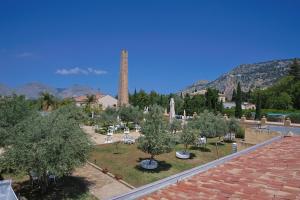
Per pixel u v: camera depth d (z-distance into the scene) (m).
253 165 7.75
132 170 21.97
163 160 25.47
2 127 21.09
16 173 15.09
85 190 17.55
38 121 15.85
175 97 93.75
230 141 37.12
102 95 94.38
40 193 16.77
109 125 51.59
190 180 6.67
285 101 73.88
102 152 28.25
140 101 92.19
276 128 31.70
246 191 5.66
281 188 5.68
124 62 76.56
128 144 33.00
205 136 33.62
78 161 15.31
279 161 8.05
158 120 22.58
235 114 62.22
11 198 9.30
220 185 6.17
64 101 71.06
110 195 16.78
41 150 13.67
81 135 16.42
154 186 6.16
